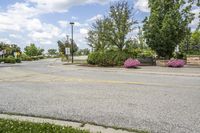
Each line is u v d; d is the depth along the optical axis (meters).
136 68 25.69
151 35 35.47
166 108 7.84
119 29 37.91
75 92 10.94
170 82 14.54
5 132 5.14
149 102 8.70
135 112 7.34
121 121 6.45
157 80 15.62
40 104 8.50
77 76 18.44
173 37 34.94
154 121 6.45
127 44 38.12
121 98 9.45
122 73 21.14
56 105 8.33
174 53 37.75
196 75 18.44
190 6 21.81
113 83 14.04
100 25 41.78
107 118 6.73
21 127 5.47
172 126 6.05
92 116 6.93
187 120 6.54
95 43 45.50
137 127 5.96
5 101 9.05
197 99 9.25
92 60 30.88
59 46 72.00
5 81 15.45
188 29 34.81
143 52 37.53
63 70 25.17
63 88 12.20
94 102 8.75
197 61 29.17
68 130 5.29
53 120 6.54
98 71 23.45
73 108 7.88
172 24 33.75
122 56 28.98
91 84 13.66
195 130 5.77
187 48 44.94
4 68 29.91
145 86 12.77
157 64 29.80
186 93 10.59
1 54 74.19
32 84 13.86
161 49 35.41
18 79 16.61
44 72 22.66
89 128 5.82
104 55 29.45
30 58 84.00
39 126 5.58
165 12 34.84
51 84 13.79
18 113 7.30
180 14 33.72
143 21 36.19
